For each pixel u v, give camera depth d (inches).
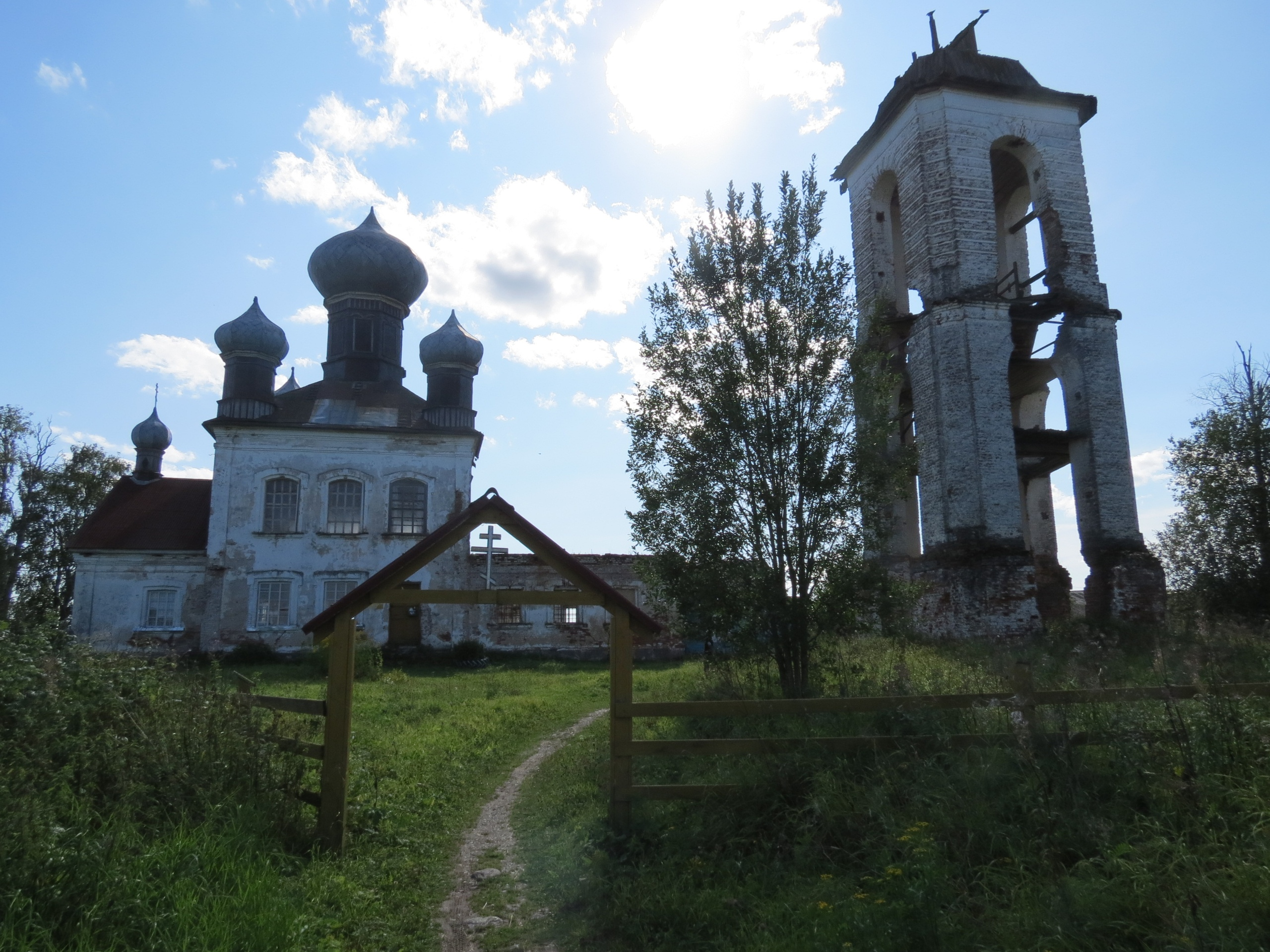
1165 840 213.5
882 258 1165.1
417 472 1339.8
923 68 1068.5
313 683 850.1
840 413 550.0
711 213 570.3
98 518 1332.4
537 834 323.6
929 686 477.4
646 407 567.2
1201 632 607.8
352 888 260.2
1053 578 1153.4
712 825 281.6
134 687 329.4
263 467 1301.7
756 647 534.6
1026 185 1204.5
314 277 1504.7
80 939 187.3
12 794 227.0
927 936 193.6
